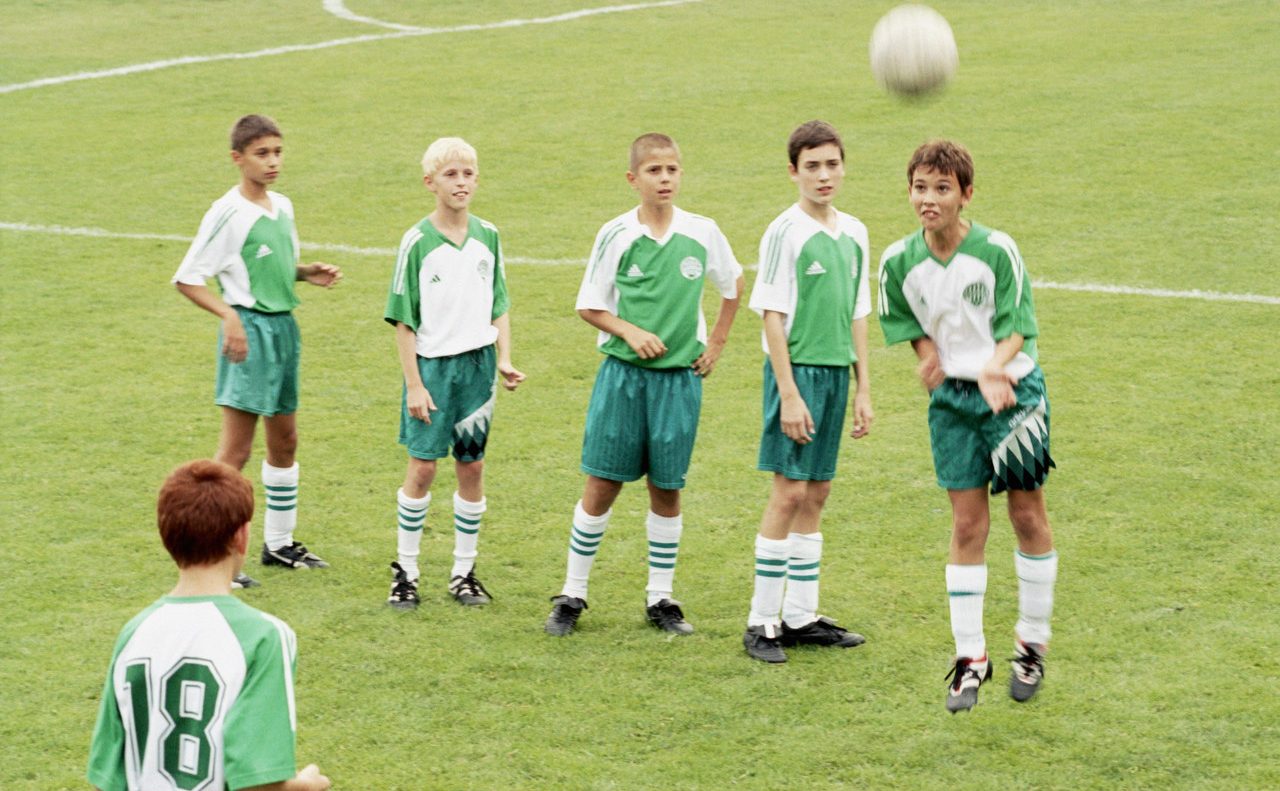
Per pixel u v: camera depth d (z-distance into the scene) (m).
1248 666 13.84
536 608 15.66
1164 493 18.06
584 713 13.30
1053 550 12.82
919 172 12.15
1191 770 12.20
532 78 45.06
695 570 16.53
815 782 12.15
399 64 47.31
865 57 46.41
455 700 13.53
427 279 15.47
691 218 14.91
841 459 19.66
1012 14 52.09
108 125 39.97
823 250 14.30
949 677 13.33
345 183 34.50
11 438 20.50
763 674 14.06
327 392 22.50
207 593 8.43
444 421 15.46
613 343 14.90
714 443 20.39
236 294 16.11
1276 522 17.12
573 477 19.30
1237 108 38.47
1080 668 13.93
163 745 8.17
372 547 17.28
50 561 16.56
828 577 16.19
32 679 13.83
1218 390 21.56
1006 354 12.12
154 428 21.00
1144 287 26.36
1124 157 34.75
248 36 52.09
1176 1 52.72
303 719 13.16
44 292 27.11
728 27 51.97
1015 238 29.28
